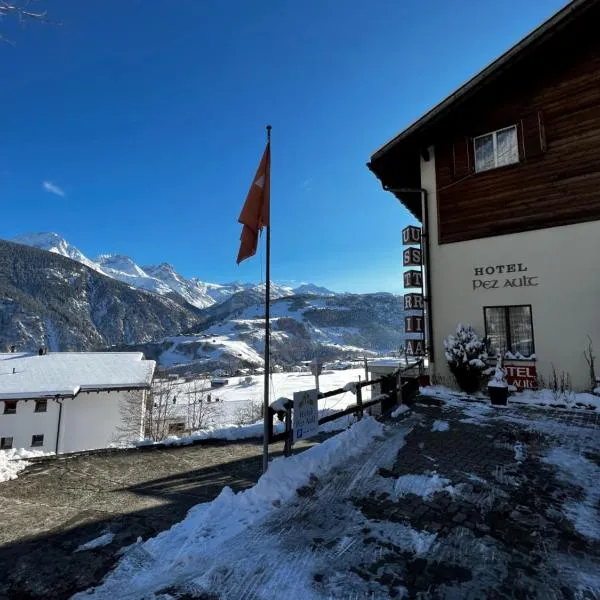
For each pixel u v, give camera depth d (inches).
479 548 132.8
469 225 430.9
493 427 282.7
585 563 123.7
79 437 803.4
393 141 464.8
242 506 166.9
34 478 213.8
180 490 195.2
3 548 140.8
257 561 127.3
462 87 403.9
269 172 226.1
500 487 180.9
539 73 393.4
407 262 479.2
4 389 783.7
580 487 180.2
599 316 347.6
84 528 155.5
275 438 200.5
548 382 369.7
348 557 128.8
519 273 393.1
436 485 183.5
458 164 443.8
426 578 117.4
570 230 366.9
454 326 435.2
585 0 333.1
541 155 386.3
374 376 502.0
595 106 361.1
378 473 200.8
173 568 126.0
